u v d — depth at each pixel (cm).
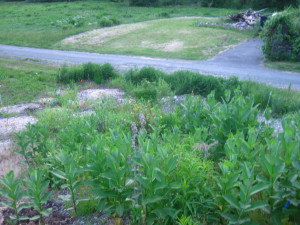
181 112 626
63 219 349
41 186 341
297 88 1183
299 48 1698
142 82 1131
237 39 2381
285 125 401
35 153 529
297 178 321
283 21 1712
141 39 2498
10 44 2503
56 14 3838
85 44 2438
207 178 352
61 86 1291
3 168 495
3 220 349
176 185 305
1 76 1420
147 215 321
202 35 2508
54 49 2306
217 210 316
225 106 459
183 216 295
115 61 1830
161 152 328
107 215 334
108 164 319
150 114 654
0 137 722
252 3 4291
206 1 4719
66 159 345
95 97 1064
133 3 4638
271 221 303
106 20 3119
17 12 4184
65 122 702
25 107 987
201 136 478
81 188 403
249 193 278
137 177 308
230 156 331
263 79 1349
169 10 4169
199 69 1563
